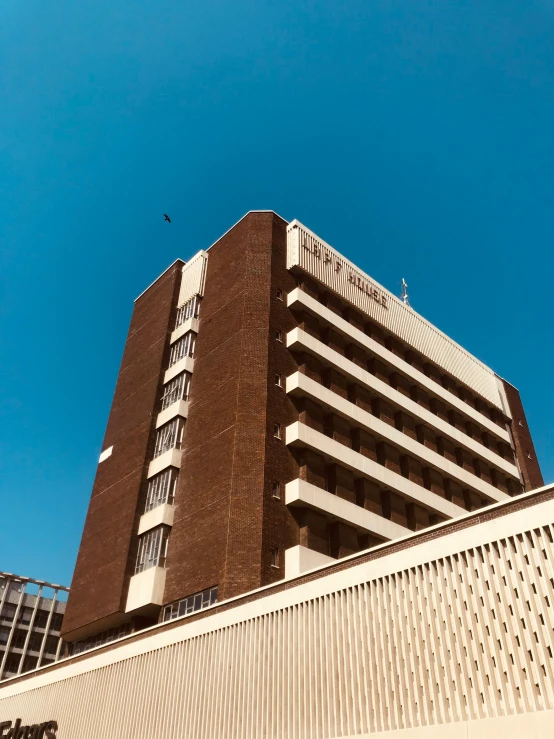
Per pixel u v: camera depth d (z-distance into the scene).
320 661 19.64
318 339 42.66
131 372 48.75
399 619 18.27
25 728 31.02
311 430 36.75
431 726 15.84
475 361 58.62
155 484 39.41
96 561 39.47
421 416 46.50
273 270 42.94
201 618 25.30
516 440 57.50
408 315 52.38
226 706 21.58
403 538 19.55
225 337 41.25
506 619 15.98
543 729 13.88
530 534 16.55
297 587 22.00
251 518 31.94
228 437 35.75
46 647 88.81
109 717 26.56
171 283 50.19
